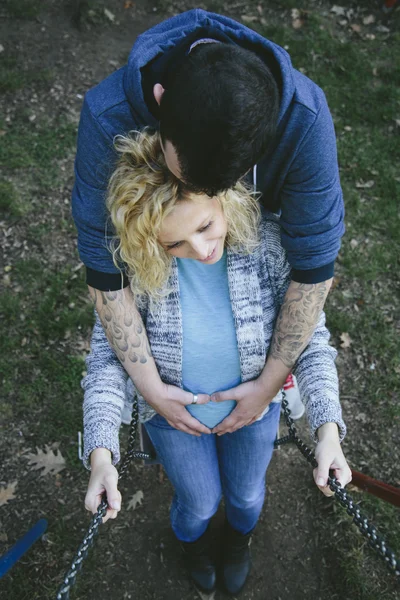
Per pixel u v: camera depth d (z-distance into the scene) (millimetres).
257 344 1754
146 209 1370
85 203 1526
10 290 3494
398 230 3885
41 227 3768
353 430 3117
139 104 1357
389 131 4480
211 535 2803
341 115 4543
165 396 1790
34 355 3277
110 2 5102
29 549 2707
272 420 2025
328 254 1572
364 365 3334
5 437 3031
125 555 2750
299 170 1445
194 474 2043
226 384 1831
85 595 2641
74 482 2928
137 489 2936
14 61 4617
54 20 4918
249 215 1571
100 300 1685
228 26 1437
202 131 1098
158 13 5152
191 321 1719
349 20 5215
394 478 2973
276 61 1333
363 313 3527
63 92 4496
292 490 2938
